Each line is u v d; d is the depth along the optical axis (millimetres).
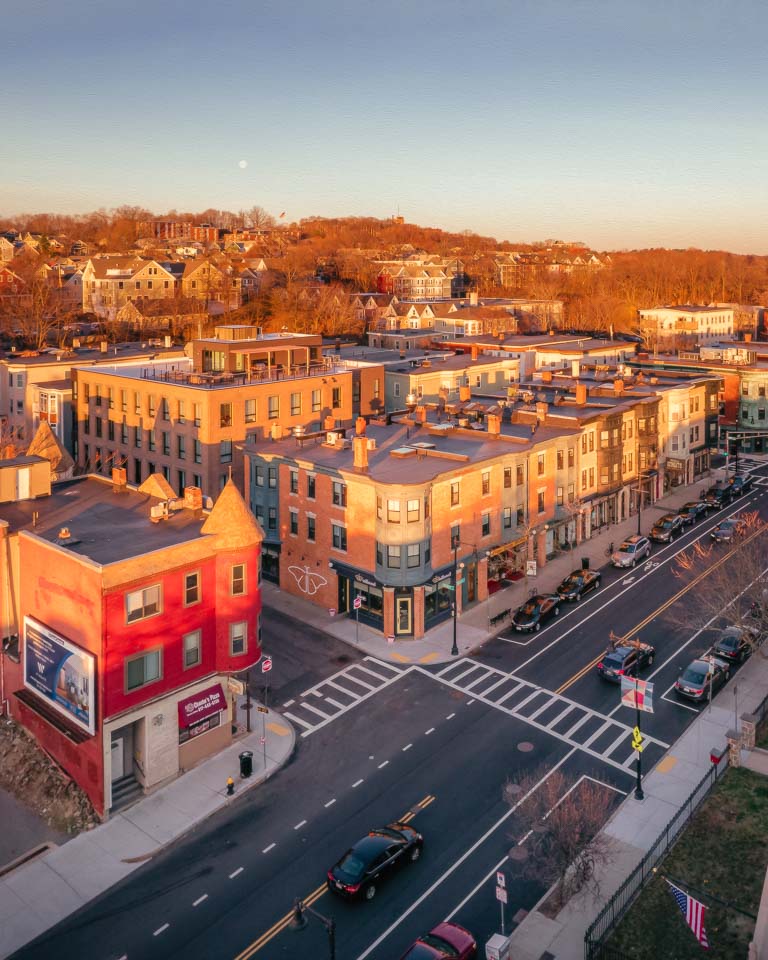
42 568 43062
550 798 35219
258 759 44156
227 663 44469
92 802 40562
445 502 59750
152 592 41281
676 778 41562
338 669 53625
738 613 52750
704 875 33906
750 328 195375
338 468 60219
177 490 78375
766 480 98188
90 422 87188
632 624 59344
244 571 44406
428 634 58469
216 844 37969
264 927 32938
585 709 48469
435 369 101750
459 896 34281
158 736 41875
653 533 76688
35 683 43938
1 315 161250
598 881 34094
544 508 70688
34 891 35344
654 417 86688
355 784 42031
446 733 46312
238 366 82000
